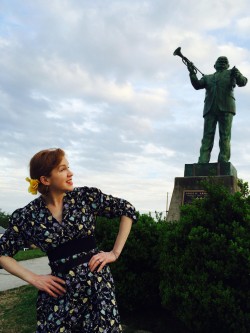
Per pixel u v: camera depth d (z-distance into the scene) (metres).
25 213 2.09
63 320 1.99
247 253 3.42
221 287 3.48
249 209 3.75
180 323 4.38
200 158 9.62
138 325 4.44
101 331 1.96
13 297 6.15
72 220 2.07
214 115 9.66
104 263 2.07
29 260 10.72
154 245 4.66
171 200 8.87
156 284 4.58
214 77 9.73
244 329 3.36
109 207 2.20
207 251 3.62
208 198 3.99
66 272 2.03
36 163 2.08
